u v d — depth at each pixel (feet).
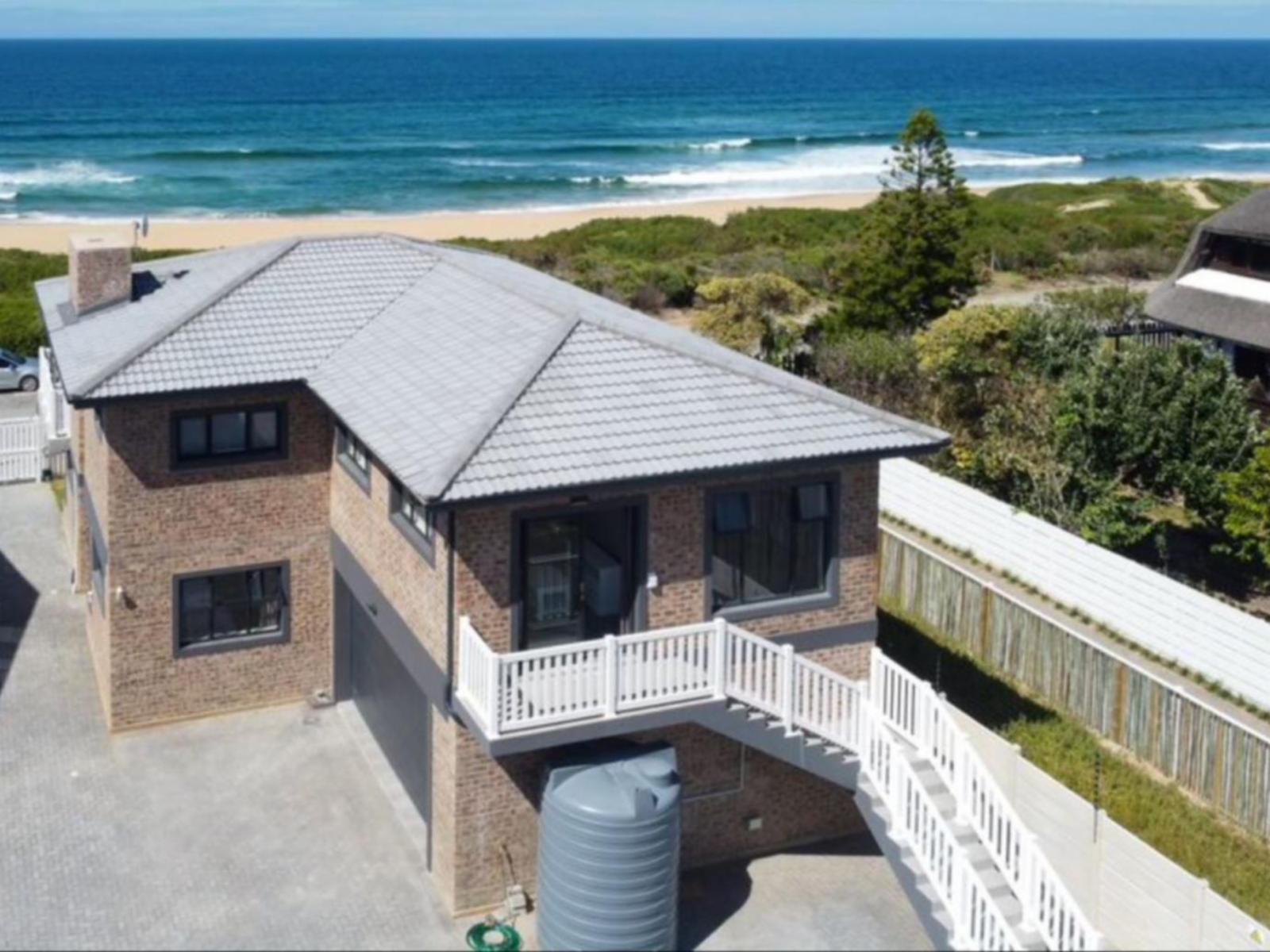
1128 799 74.74
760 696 63.26
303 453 80.02
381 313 82.69
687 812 67.15
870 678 68.85
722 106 634.43
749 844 68.85
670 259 245.24
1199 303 132.98
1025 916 55.52
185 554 78.95
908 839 60.18
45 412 112.88
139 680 79.41
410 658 67.46
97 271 86.12
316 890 65.36
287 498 80.43
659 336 76.43
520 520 61.77
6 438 121.29
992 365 120.26
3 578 101.50
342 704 83.30
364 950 61.21
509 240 260.42
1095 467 104.47
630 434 63.57
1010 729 82.38
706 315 153.28
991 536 104.27
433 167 398.62
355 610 81.61
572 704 60.03
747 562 66.85
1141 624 92.43
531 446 61.77
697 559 65.16
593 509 62.64
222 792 73.67
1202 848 71.05
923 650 92.58
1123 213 301.02
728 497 65.72
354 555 76.89
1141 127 594.65
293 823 70.79
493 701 57.98
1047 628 86.38
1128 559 101.50
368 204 333.01
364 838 69.67
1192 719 76.95
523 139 475.72
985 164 453.17
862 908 64.80
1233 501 93.86
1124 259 249.14
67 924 62.34
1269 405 126.21
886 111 630.74
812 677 64.23
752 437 64.64
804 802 69.62
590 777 59.77
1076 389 104.83
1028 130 570.46
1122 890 61.26
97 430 82.07
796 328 158.51
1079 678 84.38
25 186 337.93
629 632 64.95
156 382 74.74
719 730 62.59
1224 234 133.18
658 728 64.34
